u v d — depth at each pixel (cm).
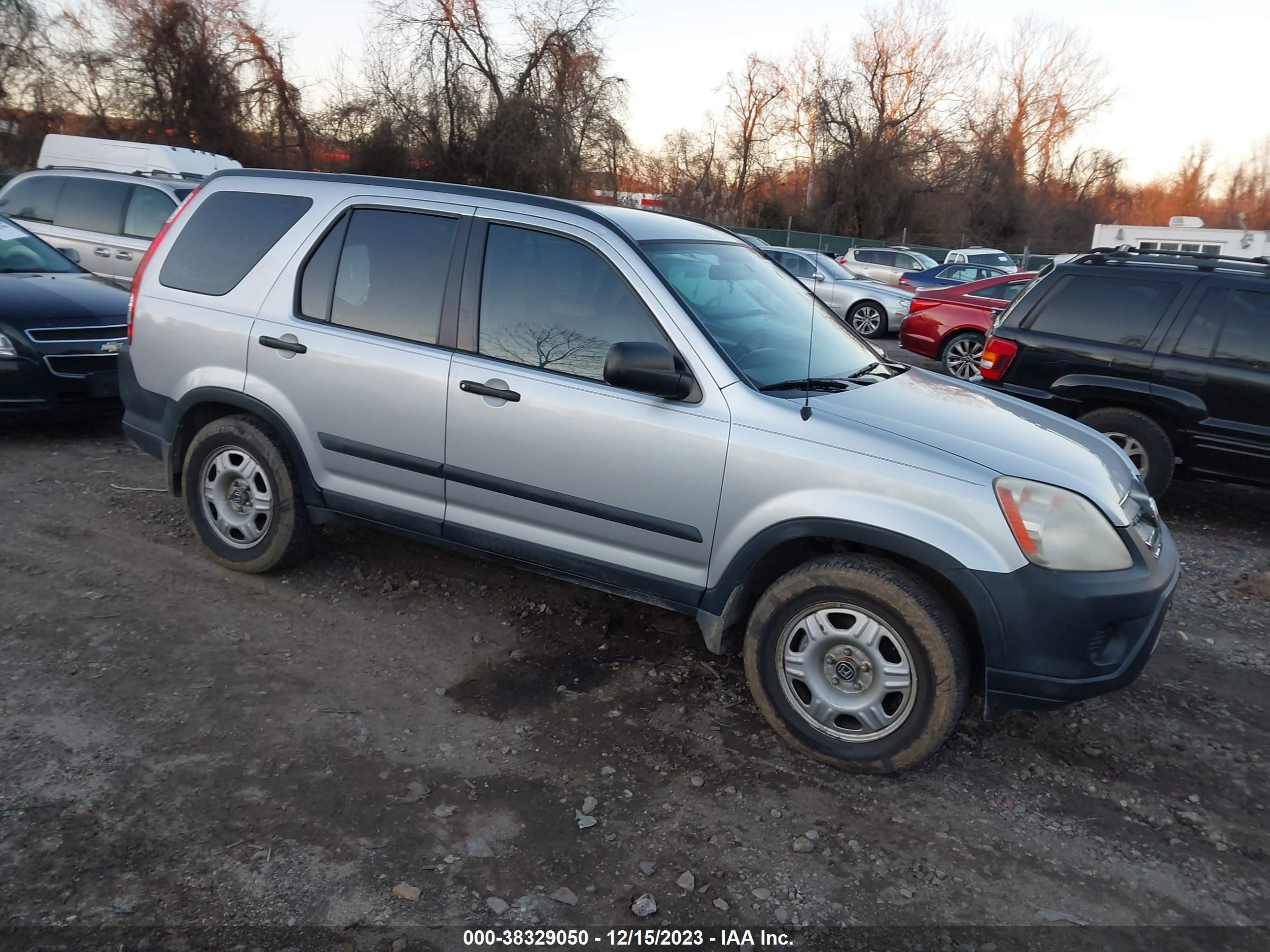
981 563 310
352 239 420
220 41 3438
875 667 330
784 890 280
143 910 254
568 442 365
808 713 344
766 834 305
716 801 319
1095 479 334
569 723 361
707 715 372
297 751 330
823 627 336
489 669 397
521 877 278
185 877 267
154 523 527
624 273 365
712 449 341
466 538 403
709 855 293
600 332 367
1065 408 700
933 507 315
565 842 294
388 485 416
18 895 256
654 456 350
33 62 3244
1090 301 691
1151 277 671
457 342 391
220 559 469
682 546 355
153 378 465
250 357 434
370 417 408
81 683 362
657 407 351
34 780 303
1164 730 384
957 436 337
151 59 3334
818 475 328
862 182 3772
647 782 327
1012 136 4731
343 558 496
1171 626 489
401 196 414
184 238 465
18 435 704
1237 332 636
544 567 390
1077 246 4625
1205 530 664
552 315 376
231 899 261
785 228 3862
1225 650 464
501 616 446
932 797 330
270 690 368
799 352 389
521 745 344
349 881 271
